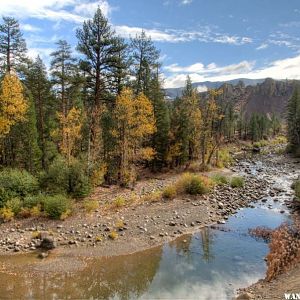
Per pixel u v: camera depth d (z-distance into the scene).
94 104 29.95
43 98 37.97
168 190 26.45
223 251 16.84
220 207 24.73
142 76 39.72
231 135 97.62
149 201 25.30
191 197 26.62
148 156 34.03
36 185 23.66
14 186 22.44
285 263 13.88
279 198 28.44
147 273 14.47
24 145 31.44
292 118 73.44
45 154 34.72
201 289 12.87
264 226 20.64
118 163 32.25
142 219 21.25
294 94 75.00
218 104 45.72
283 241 15.33
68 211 20.64
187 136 42.19
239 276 13.95
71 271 14.65
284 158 64.50
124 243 17.77
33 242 17.23
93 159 28.62
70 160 26.55
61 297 12.43
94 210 22.47
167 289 12.97
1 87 26.73
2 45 31.11
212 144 46.62
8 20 31.22
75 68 34.62
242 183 32.25
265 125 113.75
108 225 19.86
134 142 32.44
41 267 14.88
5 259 15.52
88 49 28.47
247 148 86.56
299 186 26.31
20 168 31.80
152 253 16.73
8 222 19.66
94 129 28.88
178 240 18.55
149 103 31.23
